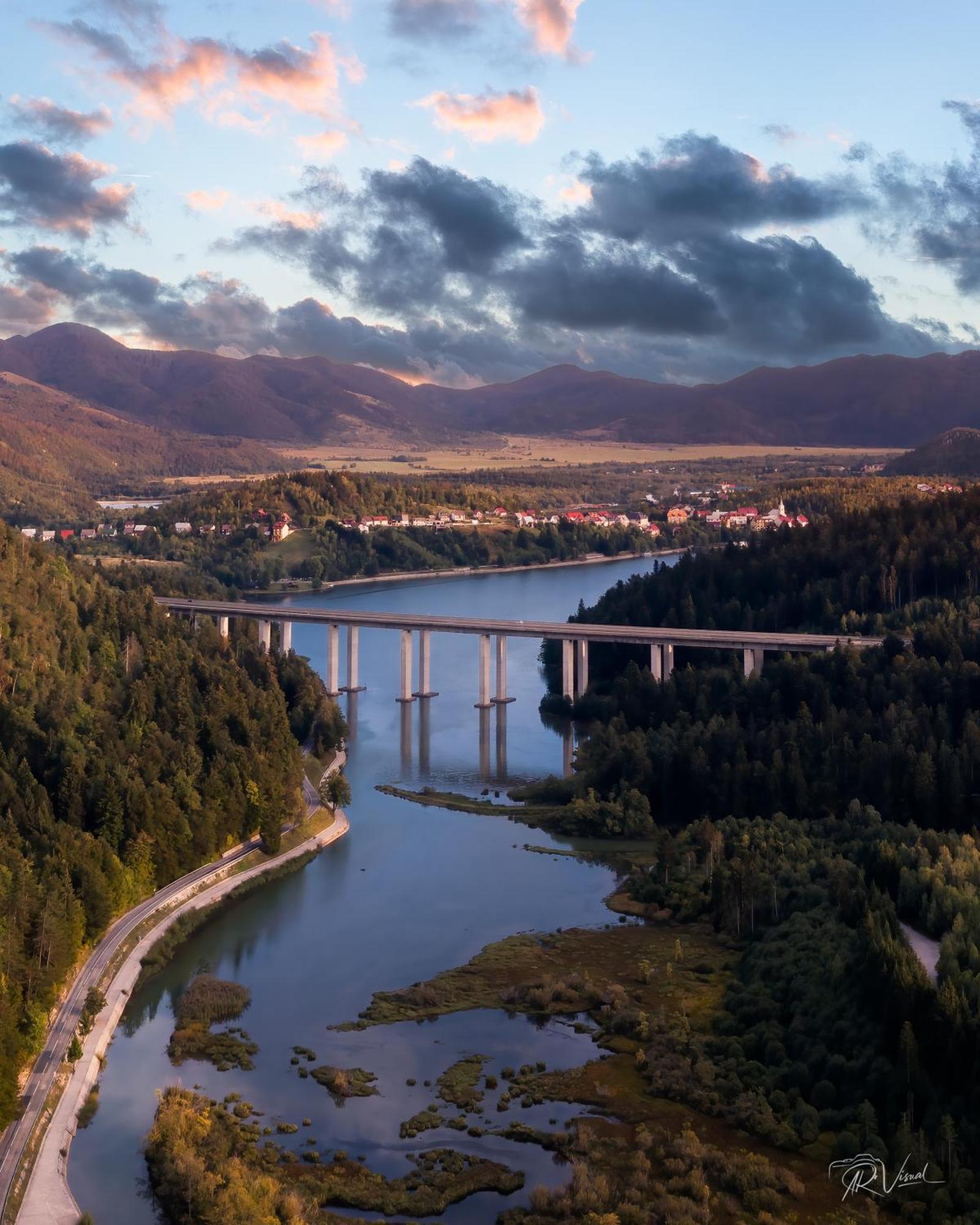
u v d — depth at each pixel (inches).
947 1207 4670.3
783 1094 5467.5
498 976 6855.3
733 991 6555.1
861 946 6259.8
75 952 6540.4
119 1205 4761.3
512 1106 5531.5
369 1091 5625.0
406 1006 6496.1
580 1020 6382.9
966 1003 5398.6
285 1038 6141.7
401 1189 4886.8
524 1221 4670.3
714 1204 4783.5
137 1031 6195.9
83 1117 5369.1
